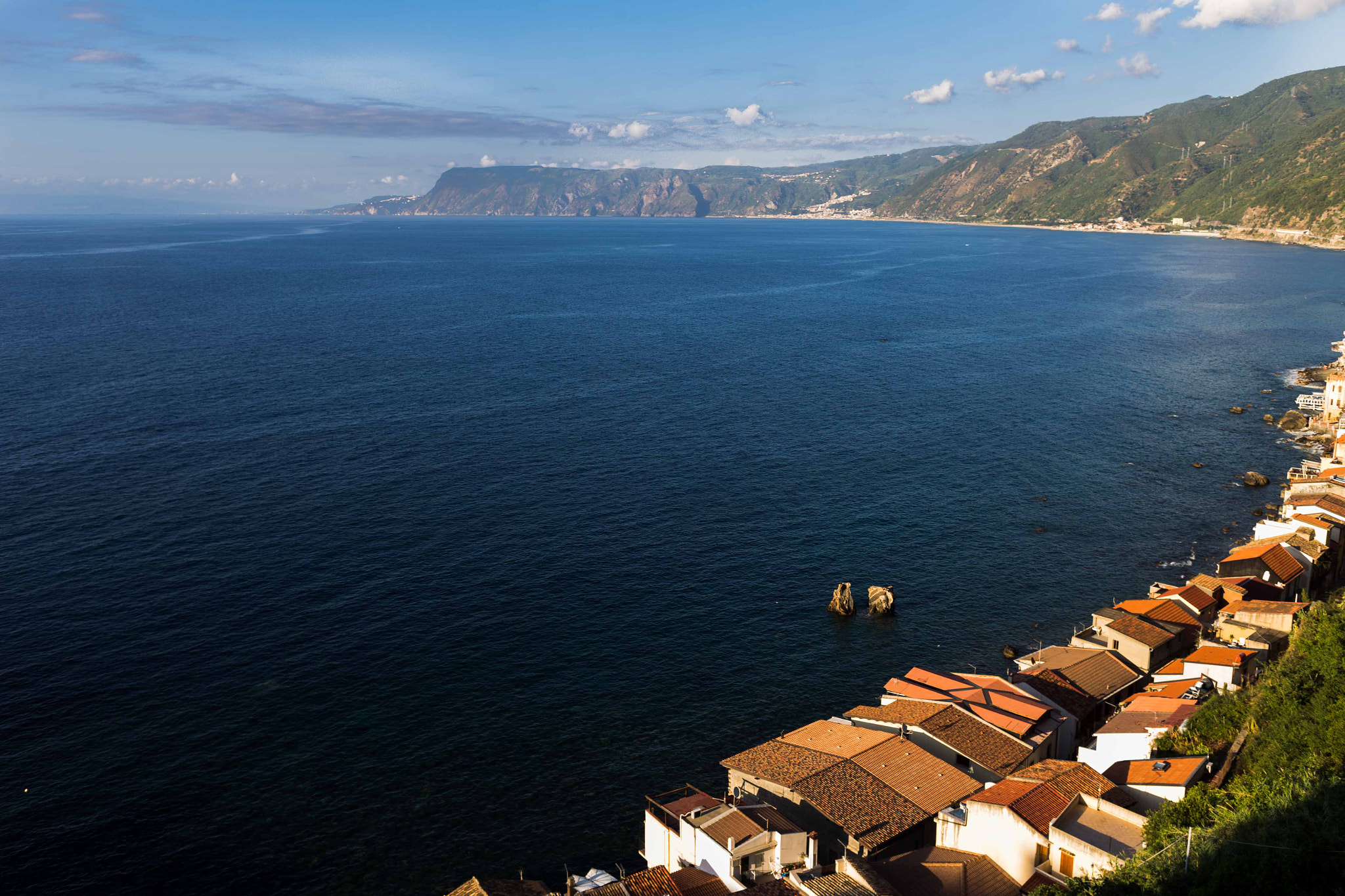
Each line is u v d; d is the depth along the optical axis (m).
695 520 112.62
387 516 110.00
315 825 61.09
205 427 142.50
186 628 83.44
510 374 187.25
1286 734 50.06
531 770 67.06
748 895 49.00
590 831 61.44
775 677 79.88
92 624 83.50
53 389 162.62
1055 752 67.69
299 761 66.94
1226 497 123.81
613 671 79.81
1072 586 97.62
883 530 111.19
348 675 77.50
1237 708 59.59
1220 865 38.09
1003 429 155.50
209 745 68.06
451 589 92.81
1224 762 54.84
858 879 50.16
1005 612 92.19
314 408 155.38
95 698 72.81
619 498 118.81
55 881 55.75
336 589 91.69
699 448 140.62
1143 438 151.25
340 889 56.22
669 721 73.12
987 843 52.53
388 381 177.62
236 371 182.00
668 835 56.16
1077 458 140.50
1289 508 107.31
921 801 57.28
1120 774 56.41
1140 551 106.31
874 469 133.25
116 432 138.50
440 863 58.47
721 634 86.75
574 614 89.19
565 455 135.25
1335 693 50.84
